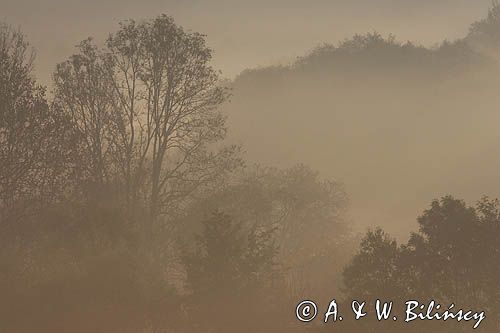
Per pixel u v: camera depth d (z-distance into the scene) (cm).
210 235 9025
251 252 9106
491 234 8112
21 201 11031
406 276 8138
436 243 8188
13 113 11369
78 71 14725
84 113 14612
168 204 14388
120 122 14700
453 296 8038
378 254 8175
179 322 8900
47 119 11638
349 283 8169
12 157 11144
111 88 14825
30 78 11950
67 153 11831
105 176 14062
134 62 15050
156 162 14675
